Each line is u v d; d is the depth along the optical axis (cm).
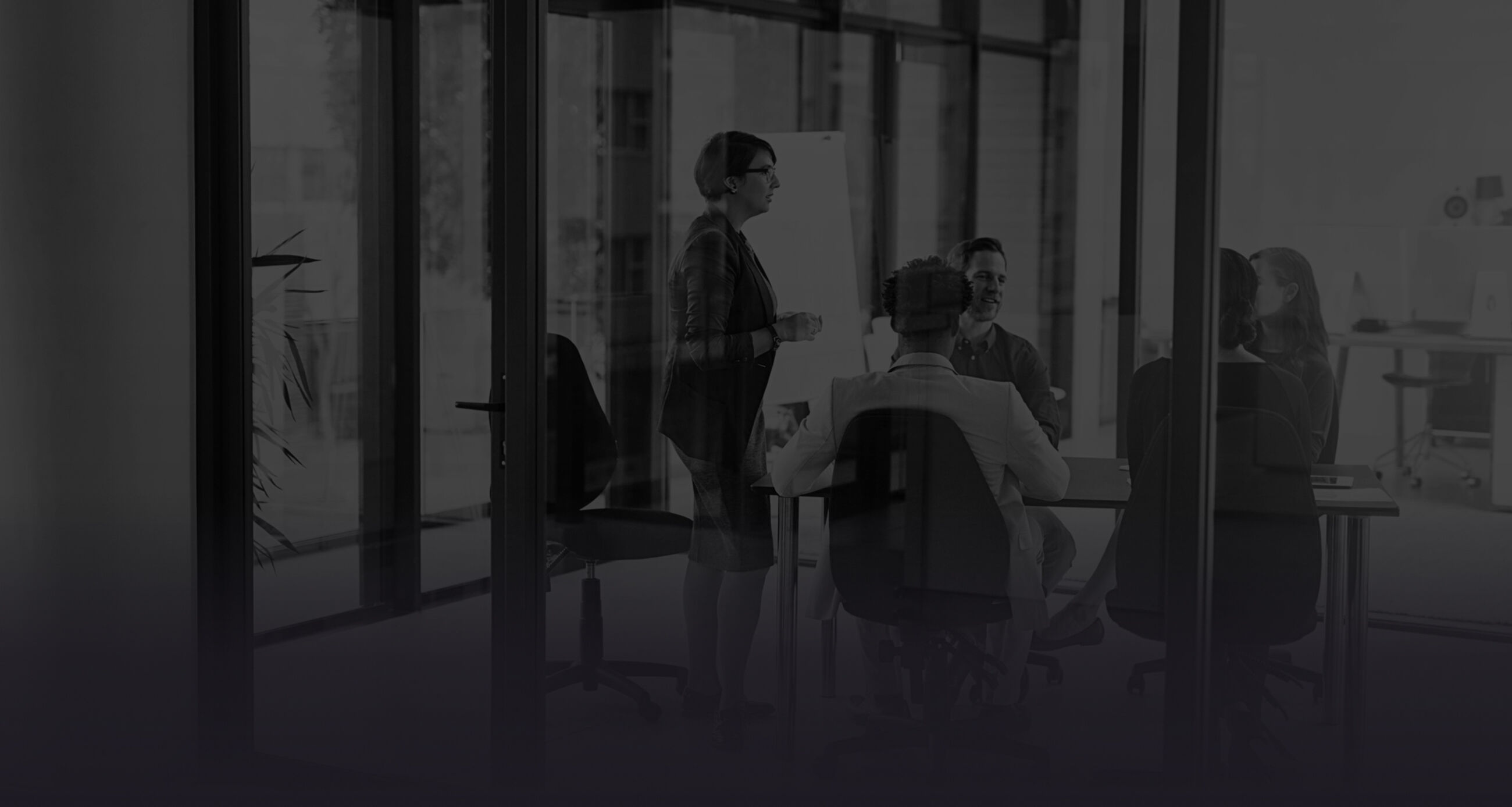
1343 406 274
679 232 313
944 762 301
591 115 318
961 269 291
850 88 296
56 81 371
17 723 376
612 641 325
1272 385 277
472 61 338
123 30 367
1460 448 268
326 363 358
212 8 362
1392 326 270
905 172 294
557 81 320
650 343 317
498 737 334
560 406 325
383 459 349
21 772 353
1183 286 276
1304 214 272
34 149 372
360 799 337
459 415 340
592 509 324
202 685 372
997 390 291
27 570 384
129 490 375
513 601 332
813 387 305
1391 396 271
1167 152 276
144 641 377
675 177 312
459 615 342
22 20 370
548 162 322
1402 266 268
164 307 370
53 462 380
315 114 357
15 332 378
